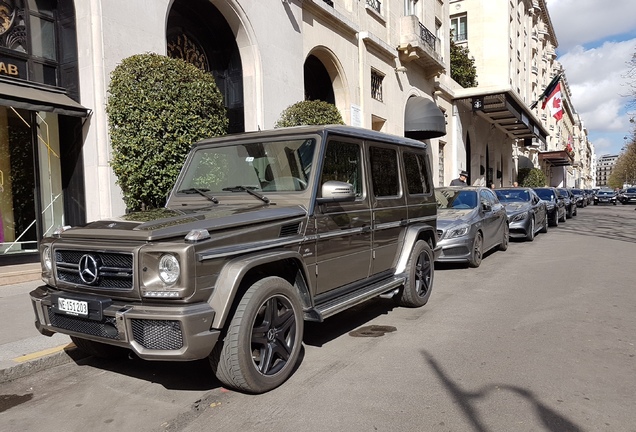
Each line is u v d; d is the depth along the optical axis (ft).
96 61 25.70
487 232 32.89
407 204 19.58
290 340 12.66
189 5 35.50
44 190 27.45
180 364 14.37
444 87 80.59
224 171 15.69
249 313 11.27
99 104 25.82
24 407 11.69
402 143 19.97
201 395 12.07
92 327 11.21
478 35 113.91
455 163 87.61
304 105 35.19
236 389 11.86
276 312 12.28
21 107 22.91
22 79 25.04
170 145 22.66
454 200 33.24
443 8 83.97
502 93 83.41
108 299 10.94
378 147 18.04
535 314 18.95
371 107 57.26
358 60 54.44
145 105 22.45
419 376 12.89
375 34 58.75
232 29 37.42
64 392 12.55
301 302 13.15
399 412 10.80
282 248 12.64
